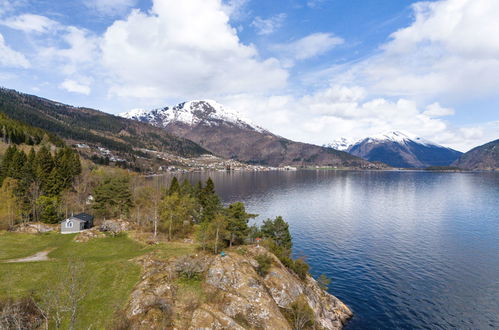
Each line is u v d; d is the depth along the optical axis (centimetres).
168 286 4219
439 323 5306
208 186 10819
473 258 8325
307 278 6384
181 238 7719
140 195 10150
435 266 7788
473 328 5147
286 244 7725
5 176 9456
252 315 4100
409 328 5181
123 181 10144
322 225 12169
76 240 6494
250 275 4875
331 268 7712
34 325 3152
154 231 7844
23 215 8325
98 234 6956
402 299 6138
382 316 5556
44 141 17350
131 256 5656
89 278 4366
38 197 8731
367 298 6197
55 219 8275
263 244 6744
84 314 3522
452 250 9000
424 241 9919
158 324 3425
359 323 5353
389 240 10062
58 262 4875
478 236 10481
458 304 5928
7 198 7681
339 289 6581
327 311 5466
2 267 4466
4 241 6262
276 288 4991
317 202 17850
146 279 4391
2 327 2881
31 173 9425
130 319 3484
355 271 7525
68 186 10012
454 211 15062
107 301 3844
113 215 9381
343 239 10188
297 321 4422
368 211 15112
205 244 6344
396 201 18400
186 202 8850
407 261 8150
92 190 11288
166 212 7725
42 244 6369
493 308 5750
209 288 4447
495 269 7556
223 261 5034
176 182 11025
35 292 3756
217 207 8656
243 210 7156
